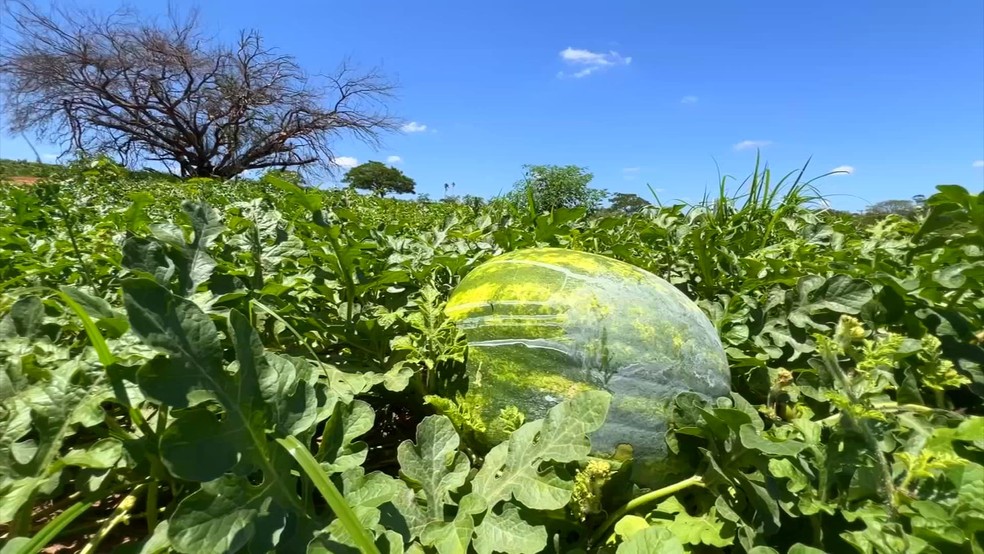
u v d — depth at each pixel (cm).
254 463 141
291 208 428
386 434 260
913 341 220
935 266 274
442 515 178
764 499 171
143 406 205
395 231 405
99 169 544
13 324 196
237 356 141
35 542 129
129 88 3675
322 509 164
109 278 293
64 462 150
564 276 233
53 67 3416
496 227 482
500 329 226
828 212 600
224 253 279
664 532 152
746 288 330
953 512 163
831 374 201
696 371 220
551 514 185
